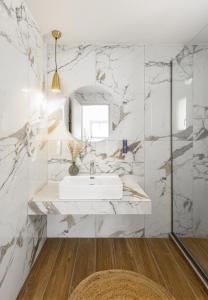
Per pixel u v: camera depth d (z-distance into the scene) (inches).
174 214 102.7
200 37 87.1
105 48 102.0
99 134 103.0
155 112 102.9
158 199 104.3
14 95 64.0
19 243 69.1
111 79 102.5
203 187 86.7
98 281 42.4
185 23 84.7
